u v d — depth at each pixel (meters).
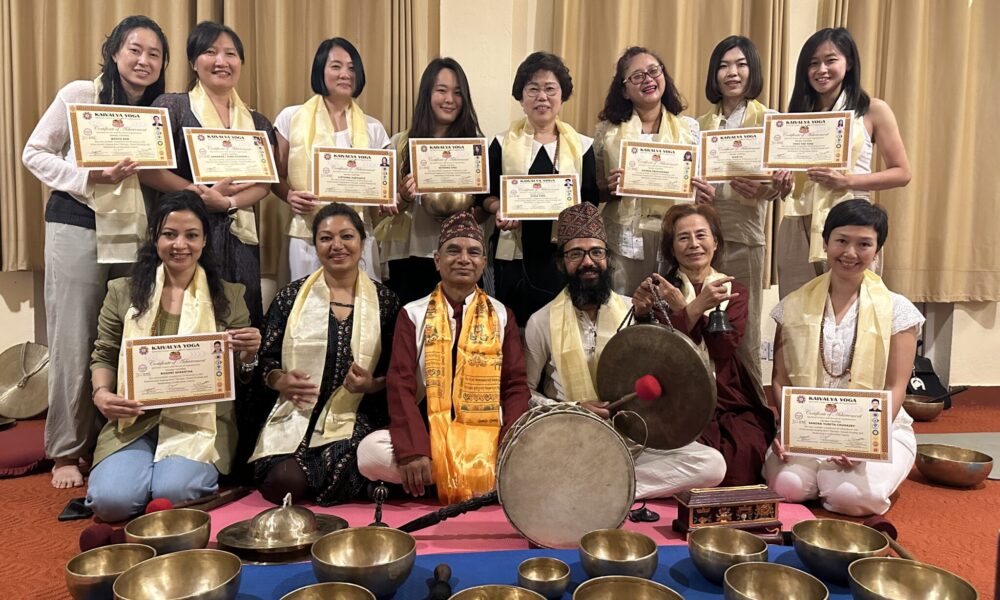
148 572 2.19
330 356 3.59
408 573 2.25
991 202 5.99
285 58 5.04
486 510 3.29
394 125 5.20
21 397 4.70
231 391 3.40
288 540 2.58
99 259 3.69
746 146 4.18
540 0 5.50
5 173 4.80
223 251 3.91
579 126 5.53
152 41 3.77
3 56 4.73
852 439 3.31
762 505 2.96
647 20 5.51
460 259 3.50
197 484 3.28
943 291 5.98
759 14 5.53
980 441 4.68
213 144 3.85
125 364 3.26
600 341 3.64
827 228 3.68
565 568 2.31
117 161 3.61
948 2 5.81
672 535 2.98
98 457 3.31
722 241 3.86
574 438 2.71
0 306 5.13
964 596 2.13
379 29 5.19
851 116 4.01
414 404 3.40
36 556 2.83
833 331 3.69
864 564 2.25
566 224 3.68
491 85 5.51
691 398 3.13
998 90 5.93
